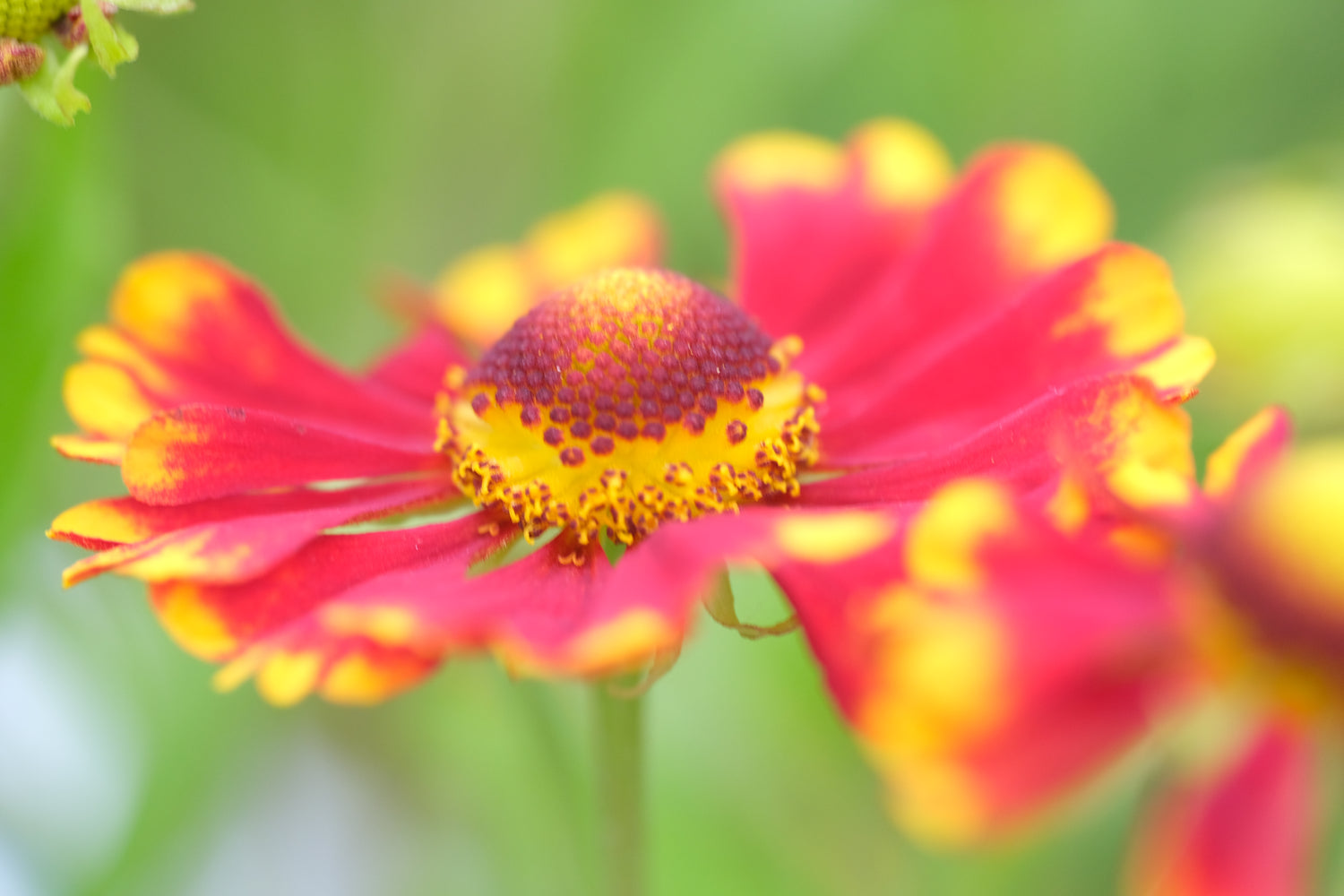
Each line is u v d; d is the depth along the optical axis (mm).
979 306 184
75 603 194
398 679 153
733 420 172
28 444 185
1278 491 143
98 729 203
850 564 155
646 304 172
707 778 198
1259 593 141
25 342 184
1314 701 142
